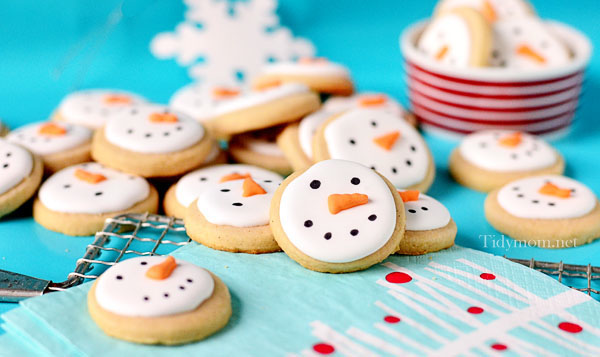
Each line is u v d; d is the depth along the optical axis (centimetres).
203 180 47
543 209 45
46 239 45
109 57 67
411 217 43
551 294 40
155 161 47
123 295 38
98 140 48
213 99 56
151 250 44
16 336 38
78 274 41
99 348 37
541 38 55
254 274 41
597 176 51
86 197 46
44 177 48
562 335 38
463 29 55
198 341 38
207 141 49
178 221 45
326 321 39
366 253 41
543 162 50
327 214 41
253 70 65
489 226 47
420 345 38
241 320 39
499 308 39
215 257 42
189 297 38
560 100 54
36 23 68
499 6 58
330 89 56
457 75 54
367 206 42
